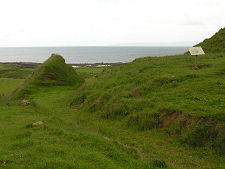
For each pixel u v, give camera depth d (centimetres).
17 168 696
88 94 2142
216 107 1163
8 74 7844
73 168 714
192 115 1136
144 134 1234
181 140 1075
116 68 2914
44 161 750
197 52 1964
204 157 930
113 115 1571
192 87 1527
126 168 770
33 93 2805
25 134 1103
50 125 1286
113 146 985
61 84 3206
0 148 908
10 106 2138
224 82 1481
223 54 2505
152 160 859
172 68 2156
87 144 995
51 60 3494
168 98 1471
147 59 2847
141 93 1752
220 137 976
